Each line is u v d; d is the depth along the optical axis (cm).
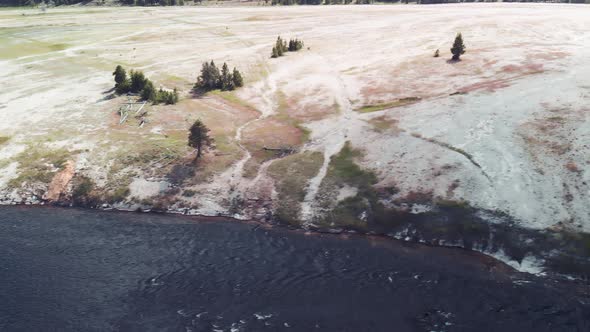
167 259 3959
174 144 5816
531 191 4231
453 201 4297
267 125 6253
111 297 3484
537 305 3228
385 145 5275
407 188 4562
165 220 4641
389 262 3791
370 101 6575
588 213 3922
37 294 3528
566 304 3231
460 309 3203
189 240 4253
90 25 15138
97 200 5059
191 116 6706
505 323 3061
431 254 3881
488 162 4653
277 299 3375
